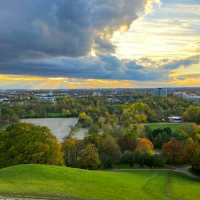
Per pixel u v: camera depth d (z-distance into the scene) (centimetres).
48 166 6394
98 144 12269
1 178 5566
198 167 9956
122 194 5450
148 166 11188
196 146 11344
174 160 11338
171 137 14912
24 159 8181
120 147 13825
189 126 17512
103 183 5947
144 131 16550
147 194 5903
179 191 6669
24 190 4897
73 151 11538
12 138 8488
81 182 5741
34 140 8419
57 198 4716
